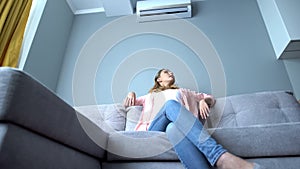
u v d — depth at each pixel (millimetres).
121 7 2422
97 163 976
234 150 951
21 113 560
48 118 650
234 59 2008
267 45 2027
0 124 535
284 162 920
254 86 1852
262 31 2109
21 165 542
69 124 754
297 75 1841
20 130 565
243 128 997
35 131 615
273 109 1530
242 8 2283
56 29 2244
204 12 2336
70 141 762
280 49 1872
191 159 870
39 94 622
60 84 2168
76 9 2631
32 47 1860
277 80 1845
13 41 1635
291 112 1482
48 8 2145
